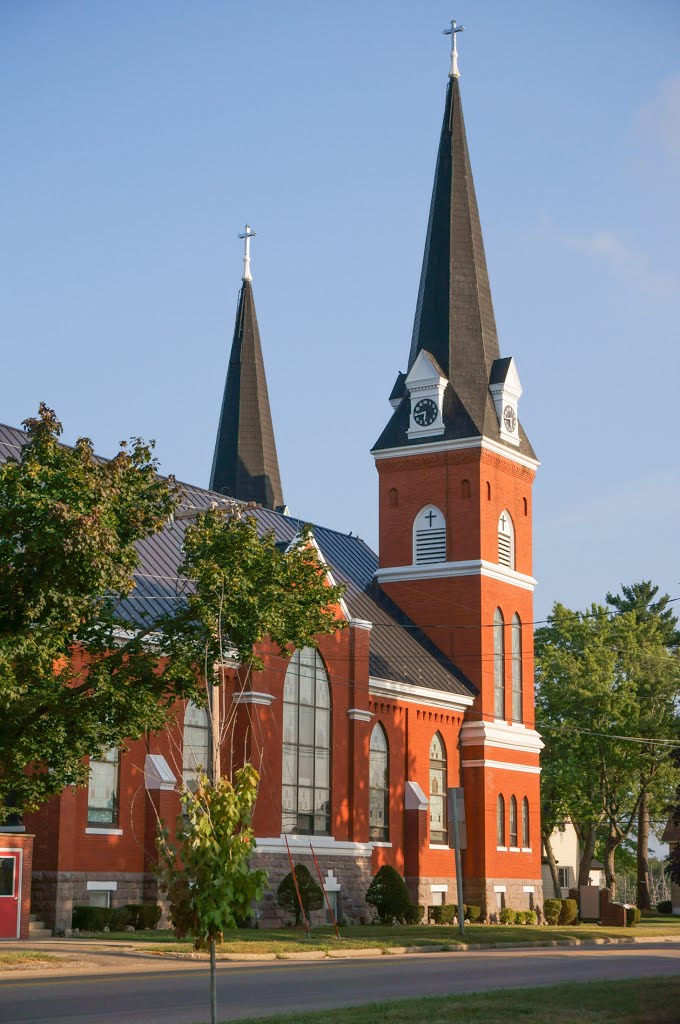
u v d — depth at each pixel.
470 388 70.81
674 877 51.84
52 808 43.88
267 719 52.94
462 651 68.38
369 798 60.00
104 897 45.59
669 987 26.20
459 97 75.75
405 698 63.31
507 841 68.19
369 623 60.47
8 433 51.19
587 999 23.84
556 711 81.38
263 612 33.88
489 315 73.31
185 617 34.19
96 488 28.94
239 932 44.62
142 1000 23.62
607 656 81.38
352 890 57.25
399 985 27.84
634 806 84.81
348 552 73.00
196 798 18.05
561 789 81.12
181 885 17.75
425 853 62.97
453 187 74.00
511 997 24.02
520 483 73.00
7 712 29.81
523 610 71.94
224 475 81.00
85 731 30.94
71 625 29.27
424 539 70.12
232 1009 22.56
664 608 111.94
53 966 30.84
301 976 29.91
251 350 83.00
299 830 54.94
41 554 27.72
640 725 79.88
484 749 67.12
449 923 61.66
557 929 55.62
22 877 39.66
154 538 53.53
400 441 71.12
